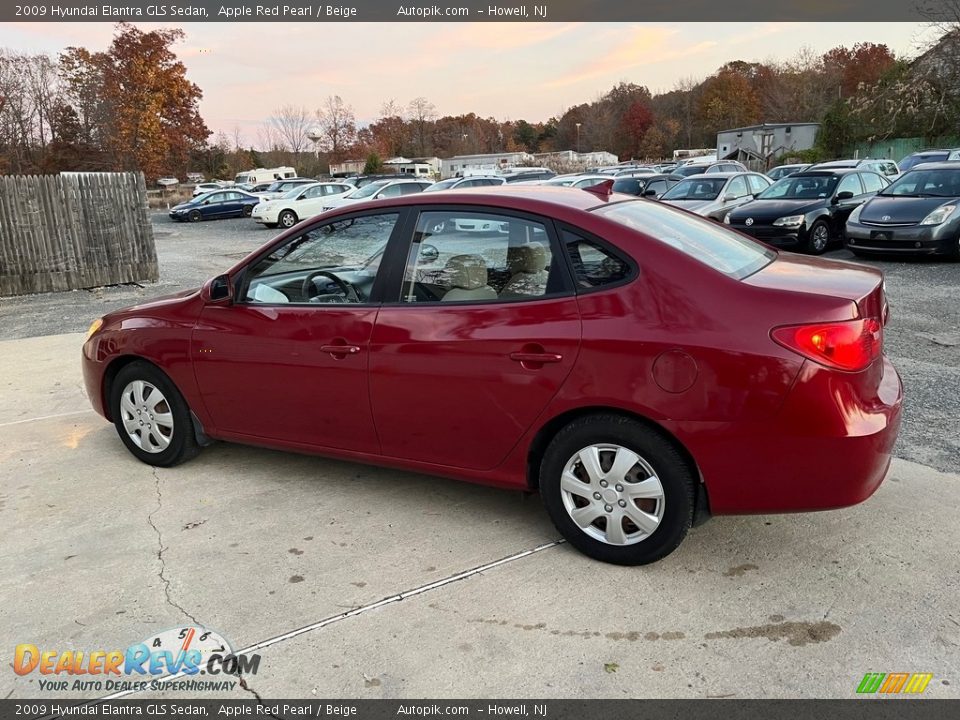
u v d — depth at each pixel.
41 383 6.58
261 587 3.18
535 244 3.28
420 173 63.28
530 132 105.94
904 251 11.03
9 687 2.63
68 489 4.25
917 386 5.38
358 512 3.86
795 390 2.77
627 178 19.55
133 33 50.56
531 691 2.51
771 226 12.48
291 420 3.96
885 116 36.94
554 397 3.15
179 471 4.47
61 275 12.52
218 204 32.66
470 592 3.09
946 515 3.54
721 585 3.06
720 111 83.00
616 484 3.13
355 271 3.73
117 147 50.75
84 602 3.12
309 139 62.56
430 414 3.49
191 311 4.22
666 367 2.92
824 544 3.33
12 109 52.41
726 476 2.92
